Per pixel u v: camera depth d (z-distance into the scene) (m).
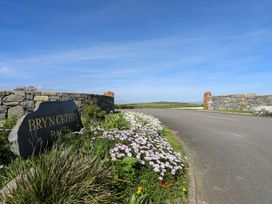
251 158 6.80
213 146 8.20
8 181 3.81
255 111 19.34
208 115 19.27
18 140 4.88
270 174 5.59
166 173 4.94
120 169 4.46
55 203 3.18
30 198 3.18
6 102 9.76
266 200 4.36
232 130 11.34
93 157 4.32
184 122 14.69
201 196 4.50
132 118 11.41
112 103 17.30
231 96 24.17
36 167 3.69
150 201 3.97
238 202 4.29
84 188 3.43
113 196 3.73
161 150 5.73
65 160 3.78
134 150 5.16
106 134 6.01
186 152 7.22
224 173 5.65
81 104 12.31
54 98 11.11
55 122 6.41
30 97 10.38
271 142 8.72
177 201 4.16
